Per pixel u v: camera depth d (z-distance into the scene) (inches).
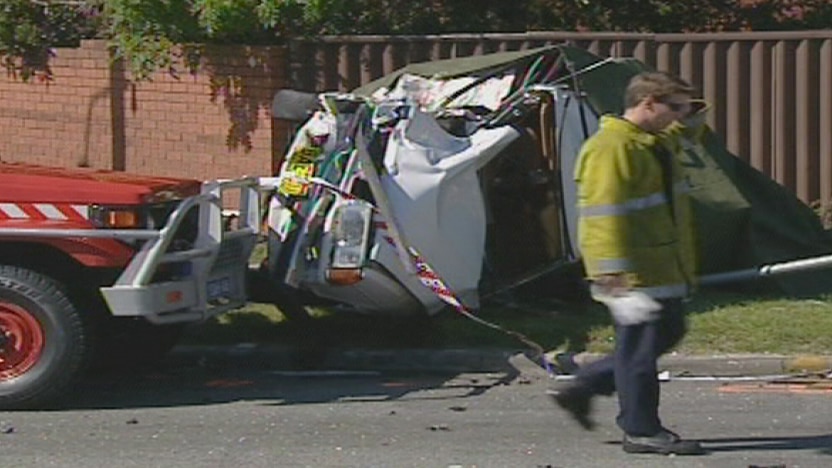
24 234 567.8
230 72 944.9
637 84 475.8
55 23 1034.7
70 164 1014.4
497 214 687.1
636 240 476.4
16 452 520.4
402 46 925.8
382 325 681.0
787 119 888.9
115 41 960.9
